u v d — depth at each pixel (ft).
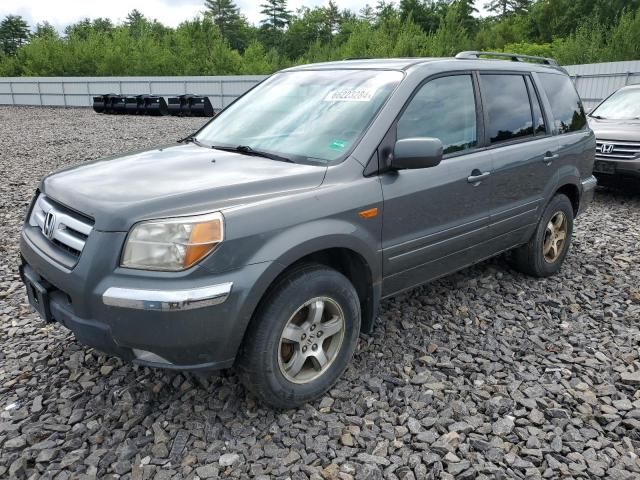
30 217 10.83
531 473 8.45
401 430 9.32
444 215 11.91
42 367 11.02
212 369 8.71
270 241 8.77
